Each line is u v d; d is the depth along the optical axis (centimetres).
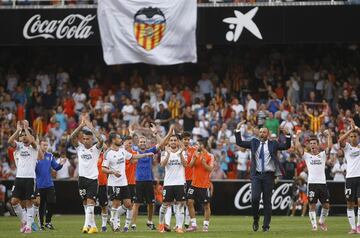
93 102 10312
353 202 5553
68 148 9312
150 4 9725
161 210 5600
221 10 9850
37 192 5966
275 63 10700
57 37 10050
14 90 10581
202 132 9456
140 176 5956
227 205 8619
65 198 8769
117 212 5688
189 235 5159
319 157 5950
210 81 10400
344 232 5606
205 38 9856
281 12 9769
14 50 11194
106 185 5869
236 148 9100
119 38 9756
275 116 9456
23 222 5659
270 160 5625
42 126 9944
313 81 10288
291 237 5009
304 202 8381
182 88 10506
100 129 9112
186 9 9712
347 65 10638
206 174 5791
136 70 10738
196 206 8531
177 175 5534
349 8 9681
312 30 9738
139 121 9719
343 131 8706
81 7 10019
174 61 9706
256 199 5616
